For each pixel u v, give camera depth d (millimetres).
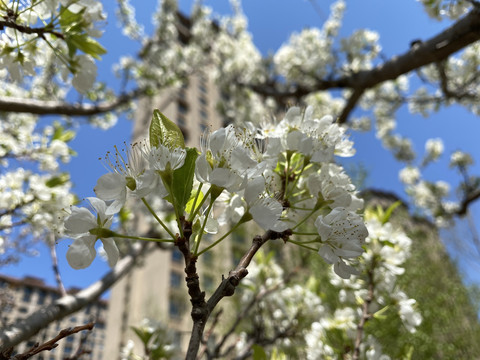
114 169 150
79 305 395
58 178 441
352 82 663
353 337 312
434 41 446
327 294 521
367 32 1026
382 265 304
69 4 242
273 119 214
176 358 373
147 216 715
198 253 137
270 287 467
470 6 376
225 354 373
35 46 266
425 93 1207
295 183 182
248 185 145
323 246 156
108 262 140
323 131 195
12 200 414
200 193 168
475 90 769
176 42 1546
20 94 587
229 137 156
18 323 329
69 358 260
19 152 488
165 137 152
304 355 431
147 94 1116
